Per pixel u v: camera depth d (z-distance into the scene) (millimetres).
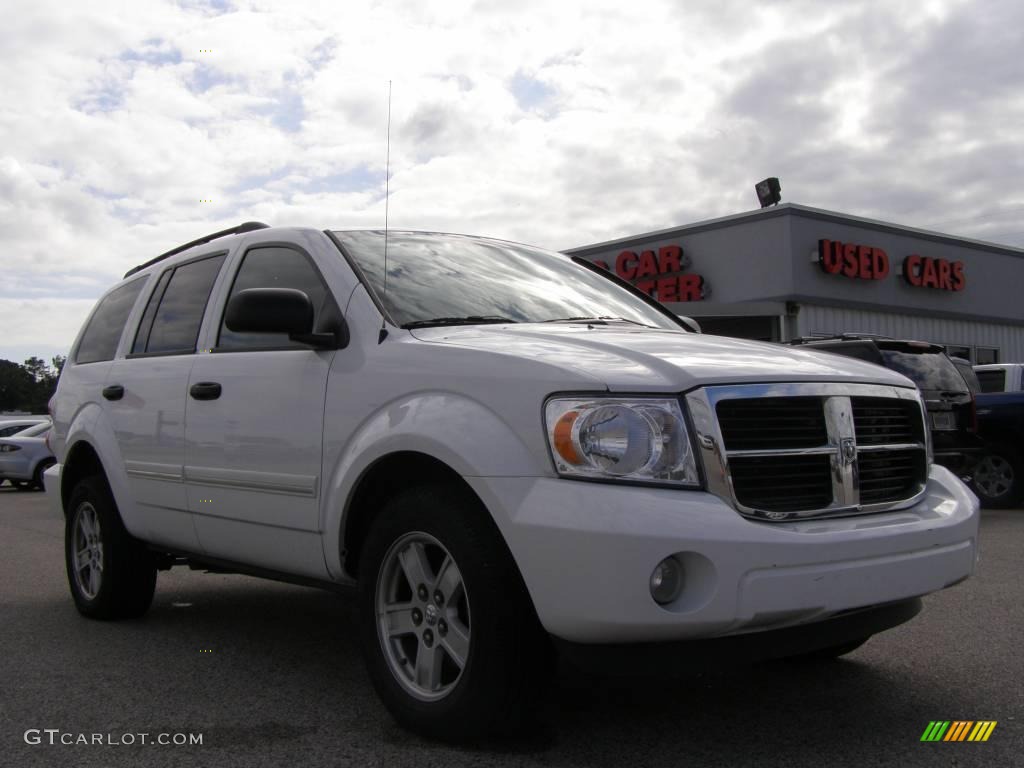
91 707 3754
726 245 23969
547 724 3195
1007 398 11117
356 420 3578
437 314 3898
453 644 3197
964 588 6051
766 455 3016
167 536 4785
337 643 4848
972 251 28359
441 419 3197
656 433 2898
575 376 2984
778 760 3102
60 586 6730
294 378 3922
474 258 4582
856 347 10203
